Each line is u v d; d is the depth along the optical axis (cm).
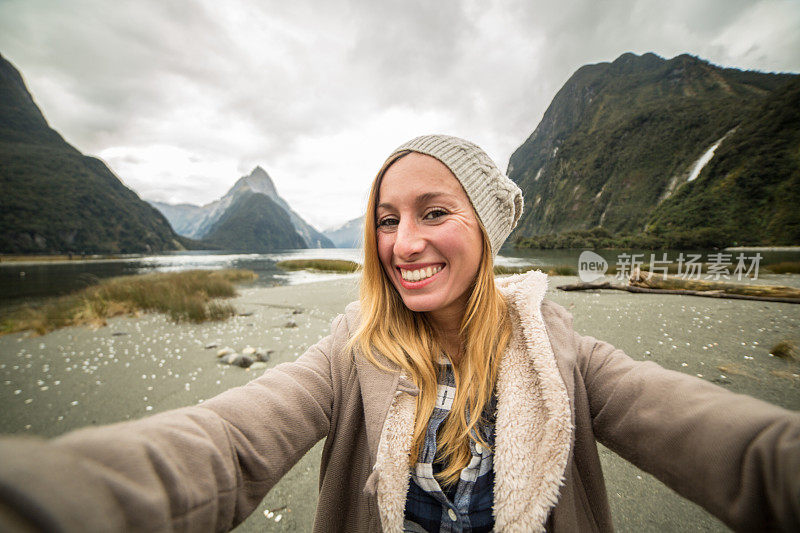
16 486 24
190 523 49
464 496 73
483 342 82
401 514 72
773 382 322
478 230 83
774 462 47
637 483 197
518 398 75
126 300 987
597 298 867
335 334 95
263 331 641
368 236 92
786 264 1529
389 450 74
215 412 66
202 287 1223
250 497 63
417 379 83
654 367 72
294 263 3259
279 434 71
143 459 43
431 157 79
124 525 36
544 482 66
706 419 57
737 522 50
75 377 425
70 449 35
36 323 749
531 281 86
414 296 80
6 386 403
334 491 81
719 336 483
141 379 409
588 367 79
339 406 85
